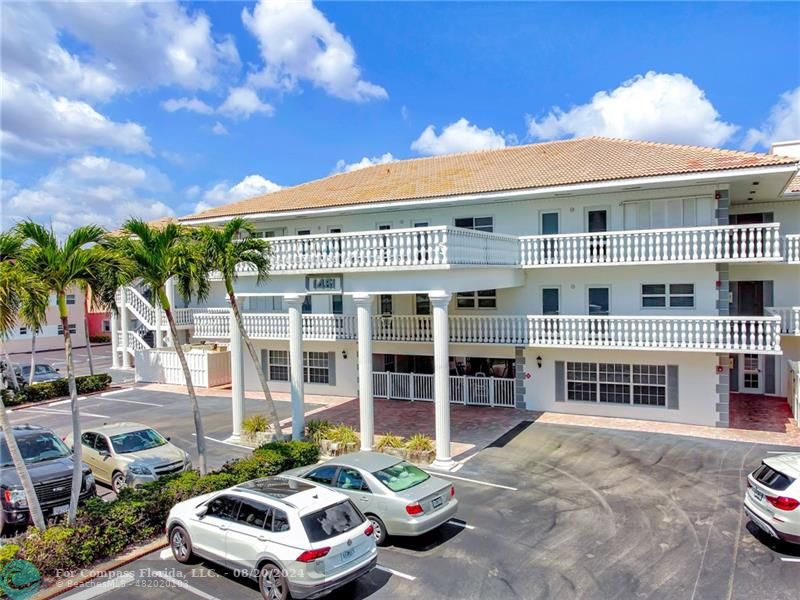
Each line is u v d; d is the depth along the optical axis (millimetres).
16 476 12844
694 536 11477
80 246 11539
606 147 24094
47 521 12492
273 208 25797
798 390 19484
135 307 36906
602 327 20984
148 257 13633
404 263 16453
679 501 13344
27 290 10547
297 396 18438
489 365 25094
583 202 21250
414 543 11430
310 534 8844
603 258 19984
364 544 9383
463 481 15062
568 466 16109
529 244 21141
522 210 22234
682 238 18734
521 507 13219
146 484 12836
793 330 20984
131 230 14000
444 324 16297
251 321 27625
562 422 20875
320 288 18125
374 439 18000
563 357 22156
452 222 23375
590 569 10258
